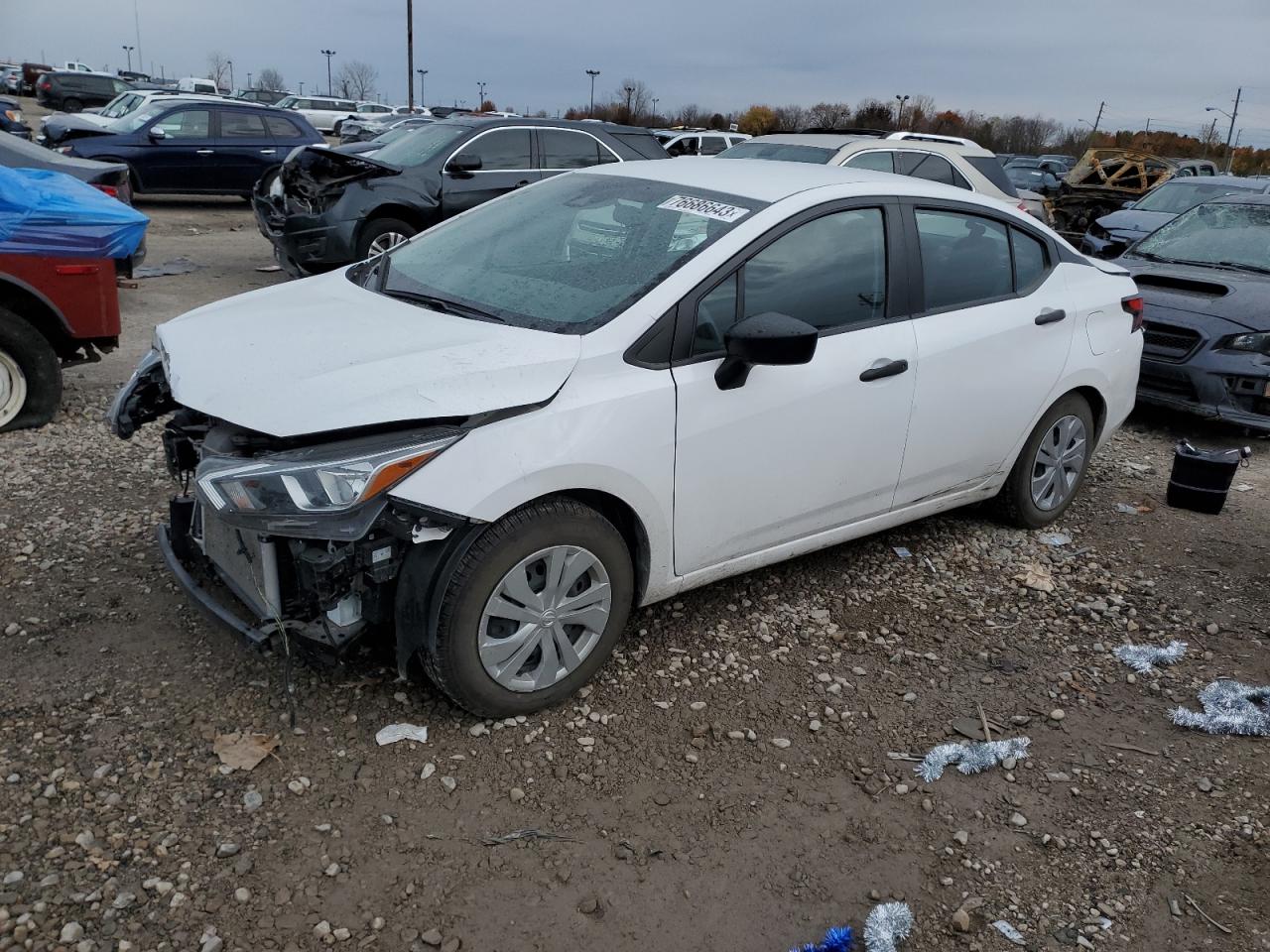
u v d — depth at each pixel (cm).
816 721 335
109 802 271
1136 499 561
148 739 297
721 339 338
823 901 260
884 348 384
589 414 304
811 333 306
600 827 279
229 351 316
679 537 341
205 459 285
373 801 281
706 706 338
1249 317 636
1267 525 531
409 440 278
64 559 397
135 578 386
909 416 398
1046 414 471
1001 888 269
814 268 367
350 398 279
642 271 340
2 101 2792
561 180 430
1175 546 496
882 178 412
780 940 247
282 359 306
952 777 312
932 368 401
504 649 305
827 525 394
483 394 288
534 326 324
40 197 525
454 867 261
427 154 996
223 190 1562
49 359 539
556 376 301
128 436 365
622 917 250
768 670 363
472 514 282
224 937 234
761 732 328
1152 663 385
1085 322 474
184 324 350
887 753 322
